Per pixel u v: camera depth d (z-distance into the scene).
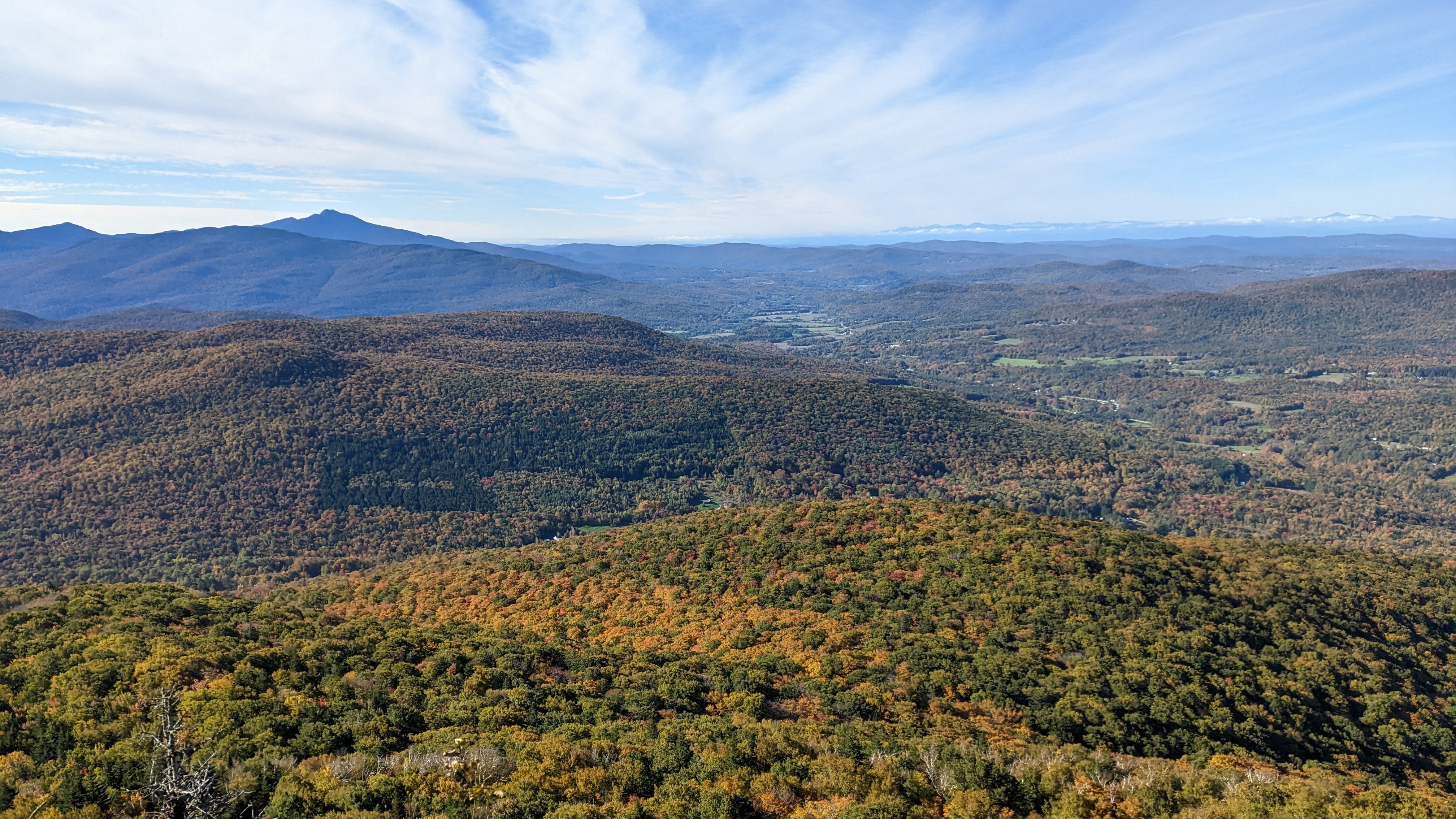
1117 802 39.06
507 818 34.62
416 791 35.38
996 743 46.88
